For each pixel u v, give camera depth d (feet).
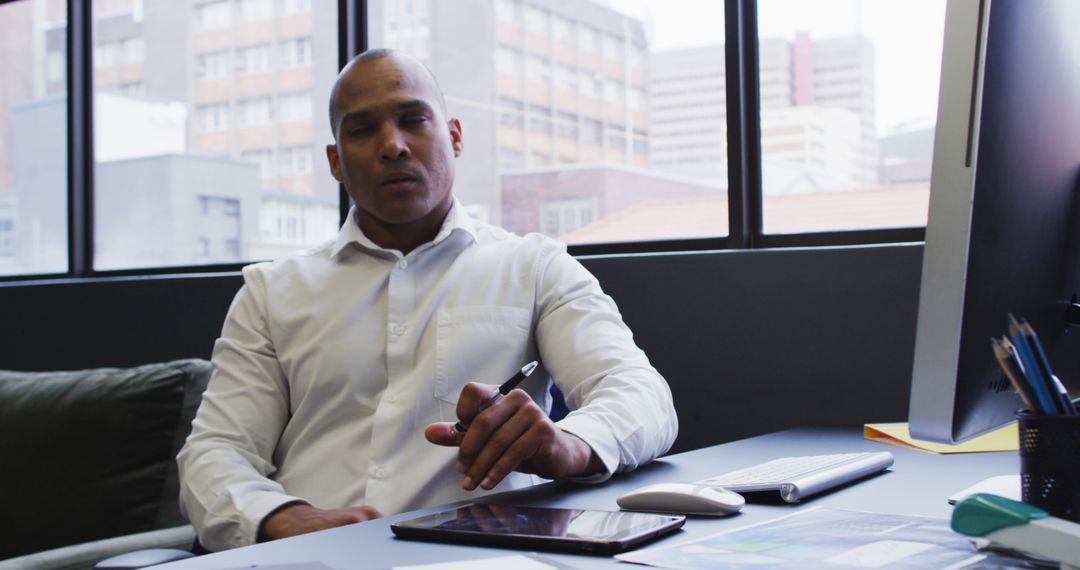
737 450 4.39
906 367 6.00
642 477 3.72
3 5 9.96
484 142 7.91
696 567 2.11
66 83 9.59
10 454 6.39
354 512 4.01
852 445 4.44
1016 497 2.71
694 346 6.58
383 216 5.17
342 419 4.99
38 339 9.00
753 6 6.79
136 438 6.25
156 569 2.38
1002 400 2.42
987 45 2.07
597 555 2.30
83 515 6.13
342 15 8.30
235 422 4.96
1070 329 2.61
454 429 3.41
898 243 6.22
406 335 5.00
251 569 2.32
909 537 2.33
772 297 6.36
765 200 6.79
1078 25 2.46
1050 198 2.40
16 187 9.85
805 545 2.28
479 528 2.56
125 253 9.43
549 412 5.31
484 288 5.15
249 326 5.29
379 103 5.08
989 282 2.22
